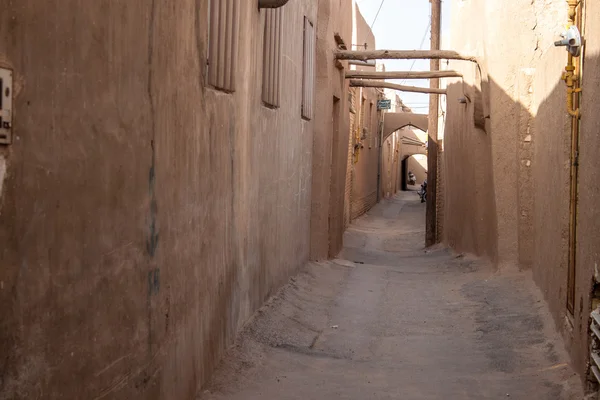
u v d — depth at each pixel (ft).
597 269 15.85
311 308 28.91
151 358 12.64
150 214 12.46
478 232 43.52
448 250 56.80
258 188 24.53
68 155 9.14
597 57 16.43
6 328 7.80
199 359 16.37
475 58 40.98
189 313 15.34
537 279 28.89
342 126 49.11
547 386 18.30
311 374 19.69
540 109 28.32
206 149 16.76
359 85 57.47
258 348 21.07
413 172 221.66
